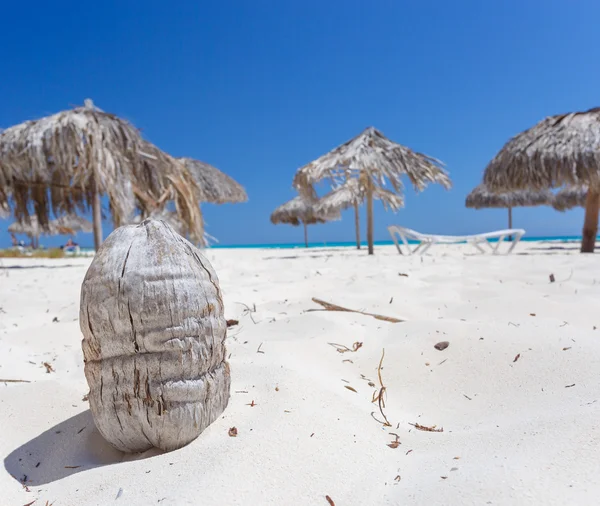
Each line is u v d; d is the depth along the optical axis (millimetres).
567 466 1047
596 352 1910
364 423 1464
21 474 1390
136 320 1339
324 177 10977
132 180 9578
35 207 10172
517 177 8703
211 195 13812
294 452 1247
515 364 1926
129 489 1173
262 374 1850
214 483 1113
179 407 1348
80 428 1615
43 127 8266
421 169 10750
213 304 1481
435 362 2068
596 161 7734
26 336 2863
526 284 4055
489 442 1285
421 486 1074
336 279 4965
